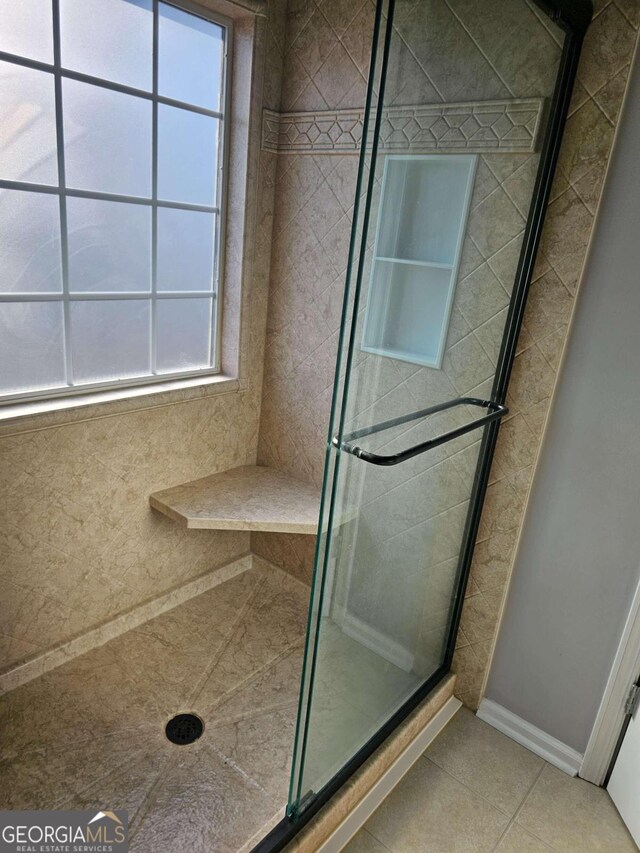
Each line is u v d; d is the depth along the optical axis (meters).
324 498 1.02
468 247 1.20
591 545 1.47
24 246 1.48
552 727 1.65
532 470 1.51
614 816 1.50
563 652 1.58
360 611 1.27
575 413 1.43
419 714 1.66
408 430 1.22
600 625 1.49
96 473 1.73
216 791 1.43
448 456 1.41
